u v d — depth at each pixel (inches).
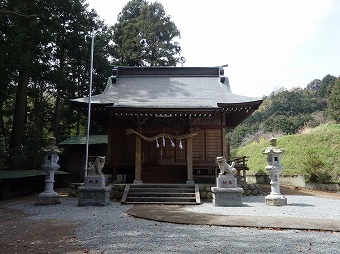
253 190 656.4
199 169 775.1
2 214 408.8
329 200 559.5
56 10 1037.8
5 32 664.4
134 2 1782.7
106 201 507.8
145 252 210.1
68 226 313.7
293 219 335.9
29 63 783.7
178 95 812.6
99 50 1327.5
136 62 1628.9
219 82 913.5
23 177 657.6
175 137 669.9
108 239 250.5
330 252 208.8
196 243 234.4
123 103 693.3
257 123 2020.2
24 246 232.5
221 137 746.2
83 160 1039.6
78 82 1316.4
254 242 236.8
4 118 1242.6
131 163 722.2
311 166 795.4
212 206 487.2
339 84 1272.1
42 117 1225.4
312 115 1785.2
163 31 1663.4
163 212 400.8
